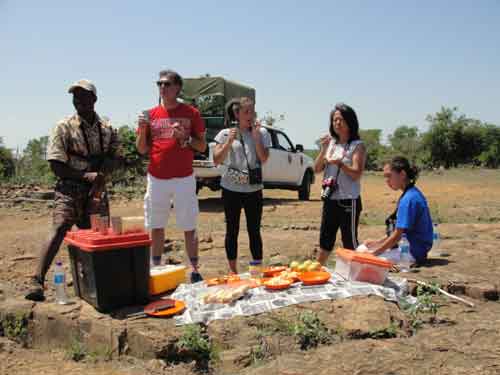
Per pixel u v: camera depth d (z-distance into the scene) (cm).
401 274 592
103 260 489
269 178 1426
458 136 4691
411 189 625
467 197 1736
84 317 482
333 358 400
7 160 2045
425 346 415
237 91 1605
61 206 552
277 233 973
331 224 616
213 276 662
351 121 604
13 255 838
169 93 579
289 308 476
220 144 607
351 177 600
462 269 633
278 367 393
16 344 500
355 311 470
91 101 554
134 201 1612
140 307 504
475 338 429
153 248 614
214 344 448
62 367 440
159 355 433
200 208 1370
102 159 573
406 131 6372
